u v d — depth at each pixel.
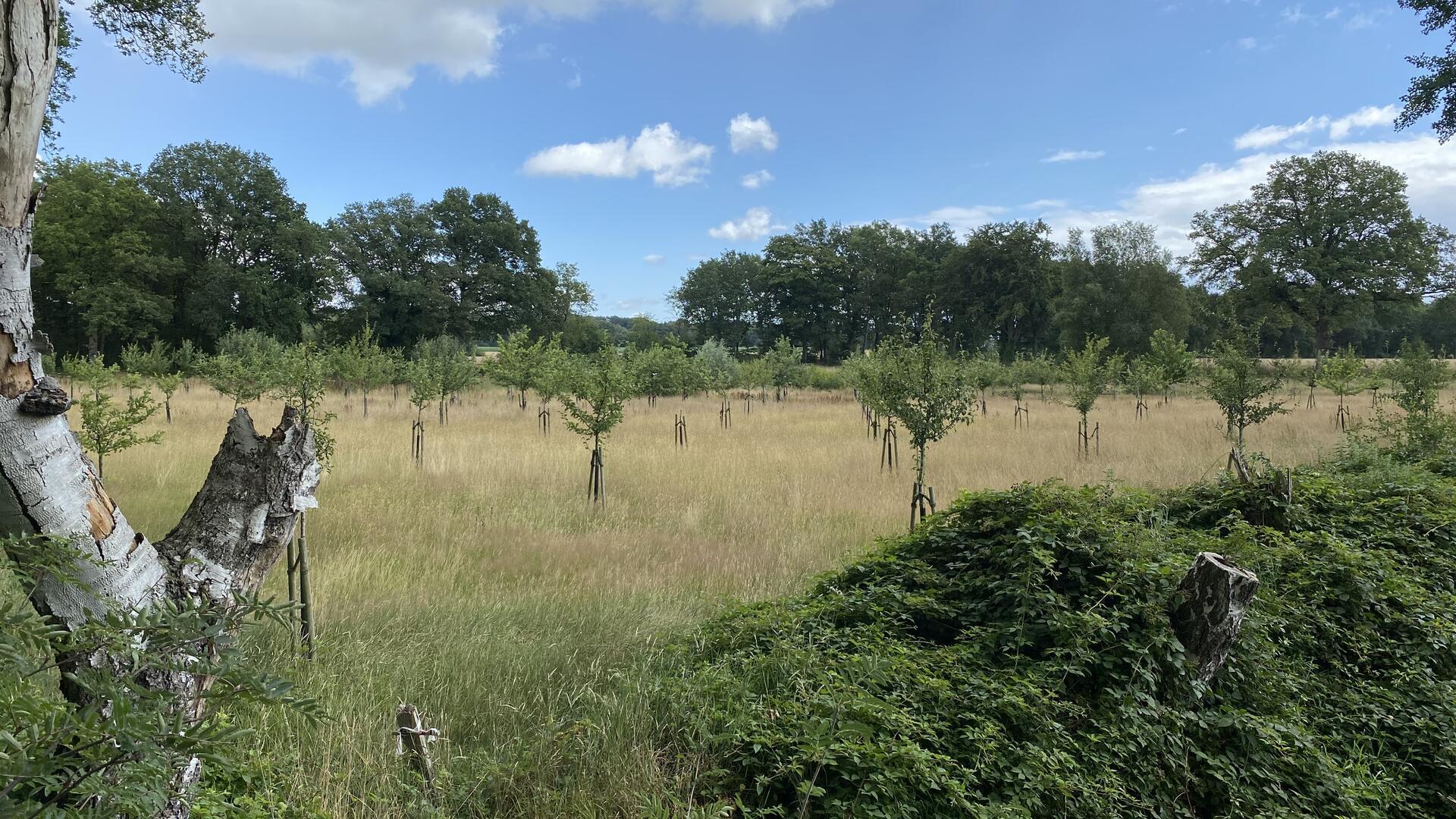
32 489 1.87
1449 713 4.57
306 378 14.31
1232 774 3.80
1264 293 50.88
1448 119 17.69
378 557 7.28
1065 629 4.36
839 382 42.19
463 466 12.88
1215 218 55.78
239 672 1.67
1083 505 5.47
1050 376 37.88
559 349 30.56
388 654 4.89
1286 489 7.22
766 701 3.97
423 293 54.09
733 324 85.31
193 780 2.16
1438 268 48.41
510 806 3.44
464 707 4.23
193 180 50.25
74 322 47.56
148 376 30.97
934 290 68.12
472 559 7.60
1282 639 5.04
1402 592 5.70
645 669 4.52
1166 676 4.18
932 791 3.31
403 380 33.75
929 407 9.97
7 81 1.83
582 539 8.39
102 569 1.98
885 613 4.98
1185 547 5.74
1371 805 3.88
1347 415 22.33
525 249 62.19
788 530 9.07
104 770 1.56
